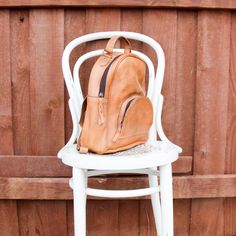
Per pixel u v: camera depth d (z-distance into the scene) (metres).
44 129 1.38
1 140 1.39
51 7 1.33
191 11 1.36
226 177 1.41
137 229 1.44
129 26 1.36
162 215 1.04
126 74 1.07
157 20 1.35
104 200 1.43
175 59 1.38
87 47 1.37
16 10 1.34
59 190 1.39
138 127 1.10
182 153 1.42
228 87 1.40
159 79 1.23
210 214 1.45
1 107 1.38
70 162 1.00
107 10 1.34
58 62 1.36
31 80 1.37
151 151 1.04
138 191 1.02
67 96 1.38
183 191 1.40
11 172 1.39
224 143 1.42
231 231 1.46
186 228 1.45
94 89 1.06
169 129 1.40
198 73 1.38
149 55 1.37
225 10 1.36
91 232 1.44
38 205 1.42
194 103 1.40
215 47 1.38
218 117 1.40
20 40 1.36
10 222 1.43
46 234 1.44
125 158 0.96
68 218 1.43
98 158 0.96
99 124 1.04
